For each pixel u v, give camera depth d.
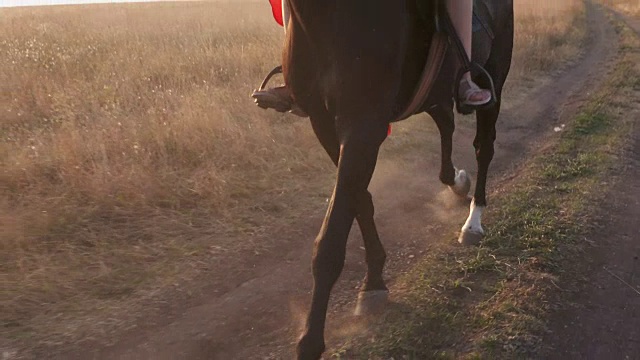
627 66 14.95
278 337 3.68
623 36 22.75
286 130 7.66
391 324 3.68
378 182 6.73
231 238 5.07
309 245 5.04
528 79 13.57
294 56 3.22
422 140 8.31
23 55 10.81
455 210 5.95
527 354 3.38
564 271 4.36
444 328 3.62
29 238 4.70
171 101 8.06
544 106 11.13
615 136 8.29
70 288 4.14
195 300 4.12
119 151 6.45
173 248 4.81
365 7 2.94
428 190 6.57
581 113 9.84
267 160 6.83
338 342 3.54
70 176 5.66
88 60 11.29
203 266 4.57
